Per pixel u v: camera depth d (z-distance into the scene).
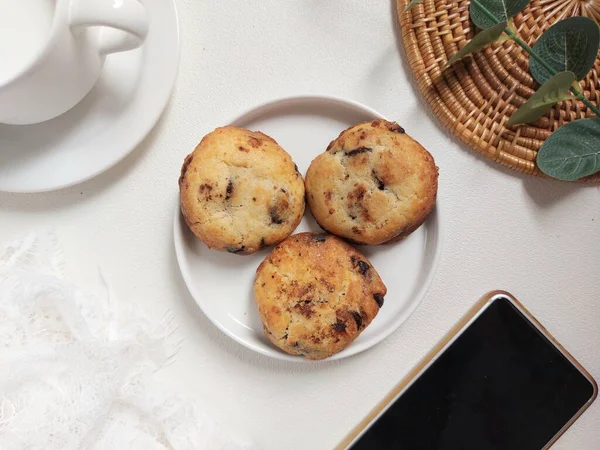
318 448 0.42
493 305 0.42
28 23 0.36
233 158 0.37
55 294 0.39
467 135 0.41
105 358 0.39
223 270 0.40
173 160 0.41
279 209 0.37
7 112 0.35
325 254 0.38
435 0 0.40
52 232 0.41
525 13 0.40
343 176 0.38
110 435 0.40
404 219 0.38
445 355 0.42
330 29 0.41
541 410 0.42
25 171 0.39
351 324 0.38
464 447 0.42
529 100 0.38
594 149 0.39
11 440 0.38
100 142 0.39
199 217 0.37
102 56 0.37
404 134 0.38
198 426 0.40
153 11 0.38
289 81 0.41
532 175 0.42
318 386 0.42
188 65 0.41
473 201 0.42
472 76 0.40
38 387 0.39
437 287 0.42
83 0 0.33
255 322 0.40
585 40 0.38
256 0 0.41
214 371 0.42
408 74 0.41
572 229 0.42
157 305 0.41
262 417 0.42
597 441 0.44
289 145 0.41
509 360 0.42
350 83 0.41
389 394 0.42
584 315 0.43
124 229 0.41
